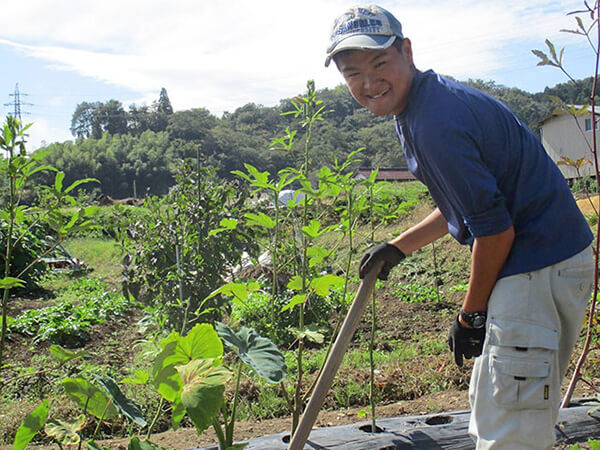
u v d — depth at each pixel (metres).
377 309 8.93
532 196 2.12
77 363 6.40
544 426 2.06
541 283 2.09
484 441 2.11
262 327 7.34
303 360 6.08
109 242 22.06
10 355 7.00
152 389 4.89
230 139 78.06
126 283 5.44
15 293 11.78
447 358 5.64
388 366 5.65
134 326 8.77
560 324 2.19
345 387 4.98
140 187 106.00
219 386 2.29
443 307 8.82
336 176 3.26
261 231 5.17
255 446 3.37
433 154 2.03
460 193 2.03
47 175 55.66
